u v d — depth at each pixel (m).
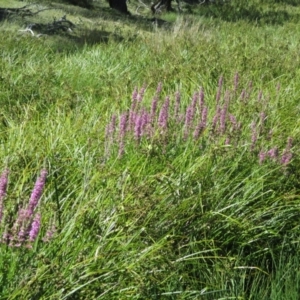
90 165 5.54
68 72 10.83
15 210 4.06
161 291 4.47
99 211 4.70
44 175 3.80
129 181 5.24
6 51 12.58
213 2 34.09
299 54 12.12
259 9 31.83
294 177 6.00
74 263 4.11
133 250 4.42
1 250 3.93
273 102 8.13
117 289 4.19
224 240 5.30
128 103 8.17
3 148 5.98
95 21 21.75
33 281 3.71
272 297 4.62
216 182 5.60
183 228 5.10
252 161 6.04
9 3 22.36
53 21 19.94
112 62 12.13
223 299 4.54
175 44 13.23
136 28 21.50
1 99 9.15
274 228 5.58
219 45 13.78
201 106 6.66
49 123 7.12
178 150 6.10
